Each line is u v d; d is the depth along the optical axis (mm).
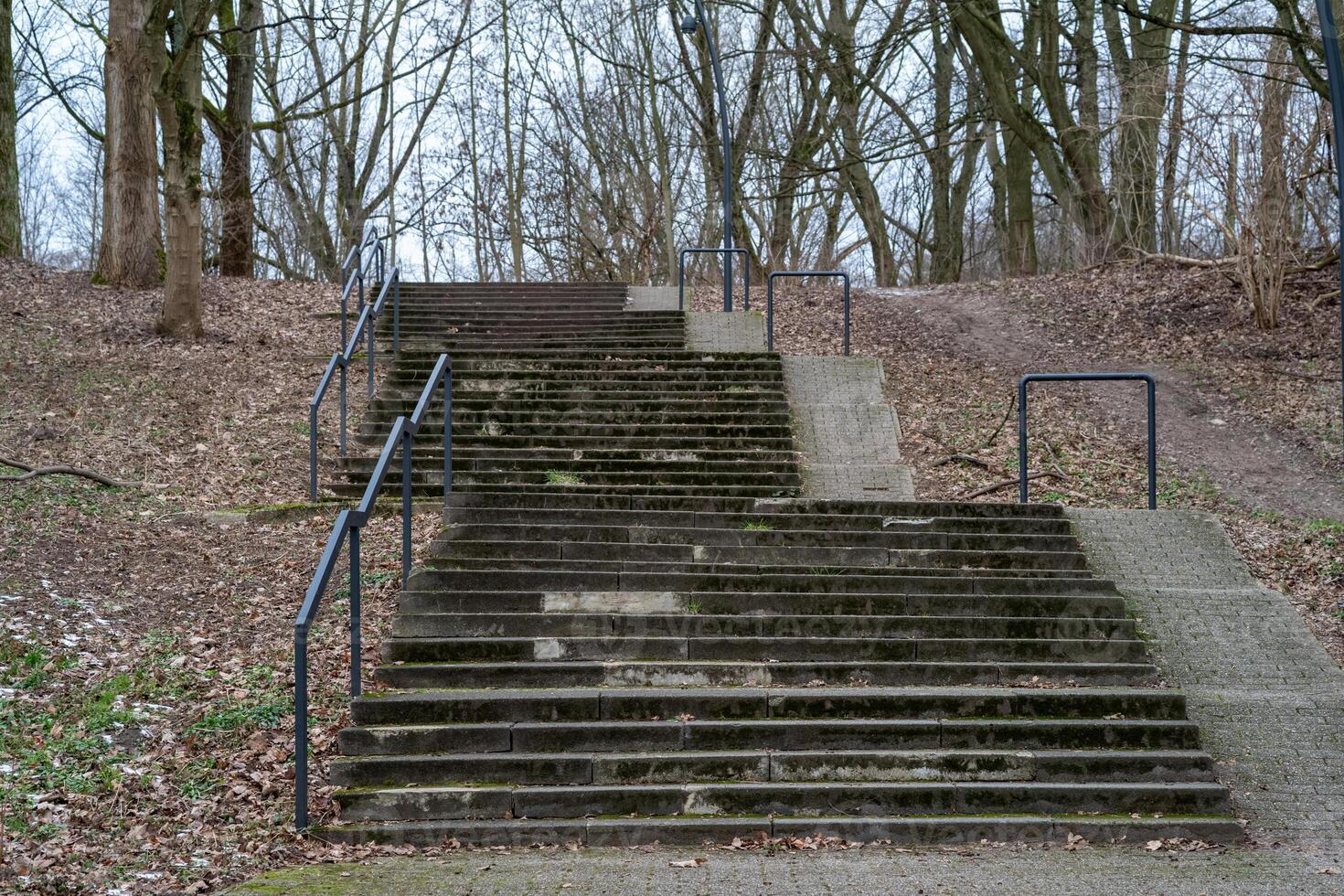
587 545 7621
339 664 6715
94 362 12914
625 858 4973
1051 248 36438
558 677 6340
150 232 17141
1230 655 6996
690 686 6355
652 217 30891
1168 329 15930
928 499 10516
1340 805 5598
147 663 6688
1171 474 11344
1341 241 6918
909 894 4336
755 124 32719
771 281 13672
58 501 9000
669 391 11844
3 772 5379
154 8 13477
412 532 8789
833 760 5648
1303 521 10039
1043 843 5250
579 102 33625
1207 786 5523
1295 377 13797
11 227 19266
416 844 5164
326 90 30297
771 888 4434
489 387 11930
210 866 4758
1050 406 13258
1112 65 22344
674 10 28812
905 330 16547
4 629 6715
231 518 9031
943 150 29359
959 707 6008
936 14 22578
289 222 34719
